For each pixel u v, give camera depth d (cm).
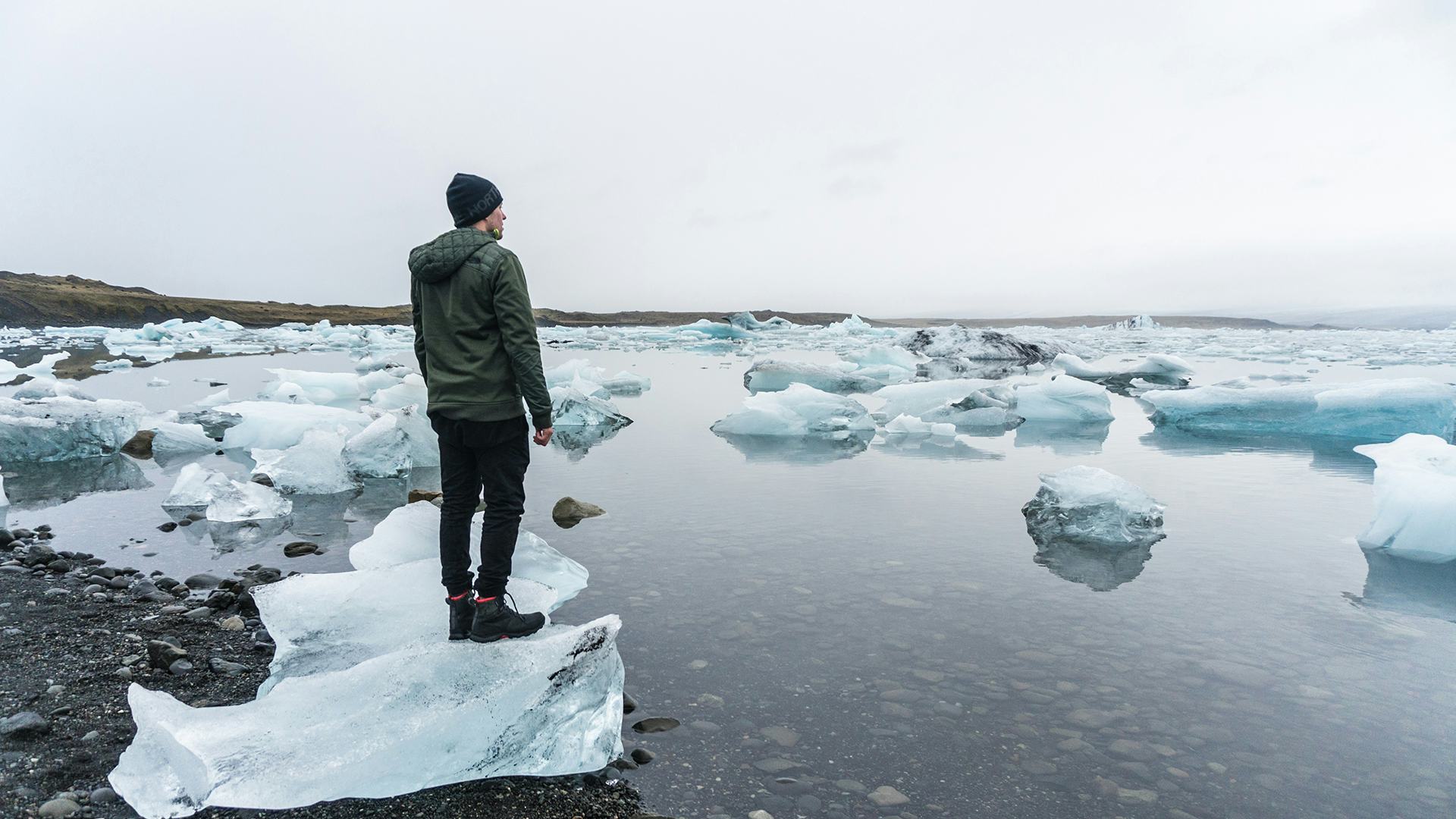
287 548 511
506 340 299
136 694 259
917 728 275
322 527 588
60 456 909
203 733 244
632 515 599
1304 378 1848
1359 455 903
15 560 487
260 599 346
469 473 313
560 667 269
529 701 262
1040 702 295
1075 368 2073
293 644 326
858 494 679
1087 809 227
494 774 250
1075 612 390
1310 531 555
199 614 390
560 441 1013
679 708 290
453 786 245
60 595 418
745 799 234
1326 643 351
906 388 1392
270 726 250
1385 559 484
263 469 778
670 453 915
